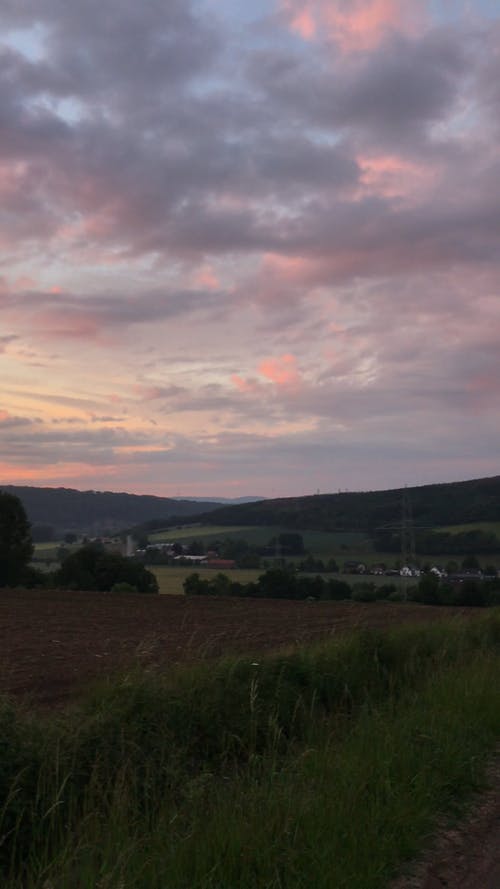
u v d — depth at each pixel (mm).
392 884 5020
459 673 10898
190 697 7652
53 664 11508
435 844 5719
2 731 5664
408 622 16812
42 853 4918
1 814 4934
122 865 4453
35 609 20938
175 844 4930
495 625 15742
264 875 4723
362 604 25609
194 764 7023
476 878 5160
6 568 42656
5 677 10406
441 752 7262
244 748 7293
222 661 9094
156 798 5816
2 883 4645
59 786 5445
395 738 7418
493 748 8258
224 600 25391
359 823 5488
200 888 4531
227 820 5262
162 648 13273
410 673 10945
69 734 6133
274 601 25438
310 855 4918
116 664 11438
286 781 6078
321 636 15133
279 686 8719
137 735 6582
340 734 7977
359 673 10180
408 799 6113
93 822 5086
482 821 6238
